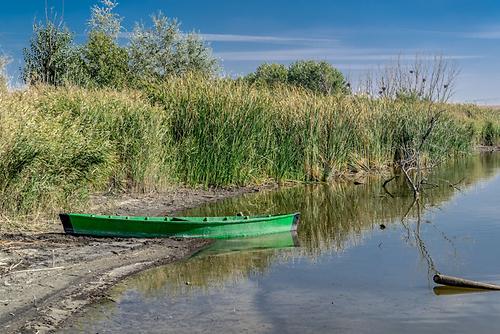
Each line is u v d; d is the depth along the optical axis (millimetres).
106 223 11641
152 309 7902
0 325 7199
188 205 15969
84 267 9617
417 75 26656
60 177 13180
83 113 15977
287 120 21219
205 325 7340
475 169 26078
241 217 12672
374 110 24891
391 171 24438
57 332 7098
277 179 20594
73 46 27938
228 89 19531
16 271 9164
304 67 42656
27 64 26109
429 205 16750
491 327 7207
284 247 11578
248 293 8609
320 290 8742
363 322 7422
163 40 35375
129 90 21375
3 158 11898
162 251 10906
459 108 42938
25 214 12219
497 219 14234
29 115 12984
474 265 10109
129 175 16859
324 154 22000
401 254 10938
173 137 18656
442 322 7391
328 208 16375
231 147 19016
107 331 7137
